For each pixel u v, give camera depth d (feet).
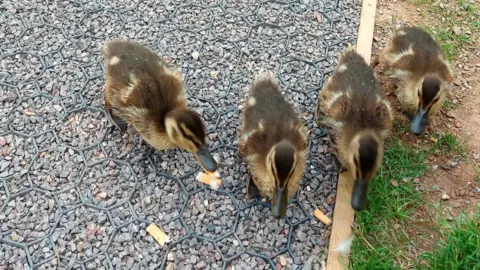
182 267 2.03
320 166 2.38
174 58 2.75
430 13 3.20
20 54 2.68
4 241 2.05
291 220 2.19
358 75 2.32
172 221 2.15
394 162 2.43
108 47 2.41
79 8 2.91
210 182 2.28
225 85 2.66
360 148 2.00
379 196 2.27
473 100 2.77
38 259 2.02
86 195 2.21
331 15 3.04
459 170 2.46
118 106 2.31
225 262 2.05
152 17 2.93
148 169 2.31
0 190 2.19
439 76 2.52
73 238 2.08
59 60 2.67
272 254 2.09
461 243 2.07
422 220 2.26
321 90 2.55
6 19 2.81
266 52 2.83
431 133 2.60
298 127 2.19
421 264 2.10
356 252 2.10
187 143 2.13
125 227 2.13
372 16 3.04
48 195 2.19
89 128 2.43
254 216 2.19
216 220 2.17
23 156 2.30
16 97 2.50
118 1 2.98
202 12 2.98
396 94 2.64
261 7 3.04
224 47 2.82
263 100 2.23
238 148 2.32
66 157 2.31
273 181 1.98
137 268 2.02
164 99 2.22
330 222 2.19
